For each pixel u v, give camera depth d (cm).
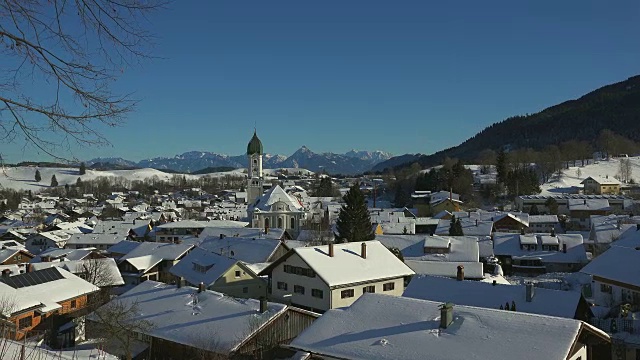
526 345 2431
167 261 8088
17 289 4831
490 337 2542
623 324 4178
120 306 4169
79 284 5534
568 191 19538
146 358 3978
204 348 3553
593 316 4391
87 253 8338
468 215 13288
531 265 9112
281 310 3928
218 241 8150
